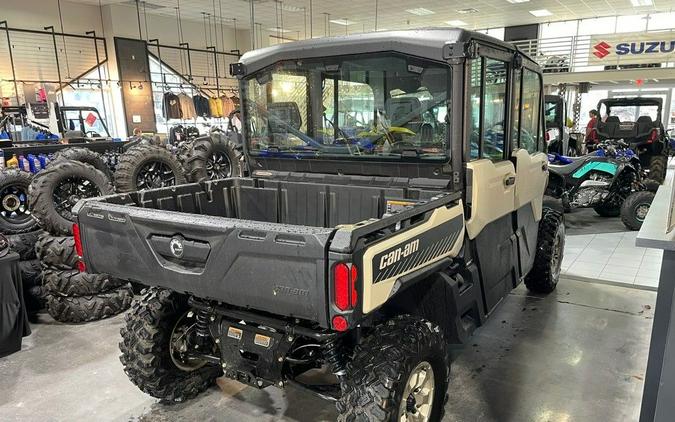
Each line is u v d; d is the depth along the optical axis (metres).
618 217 7.09
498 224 2.85
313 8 13.63
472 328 2.52
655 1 12.80
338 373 1.96
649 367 1.48
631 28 15.45
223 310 2.10
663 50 11.70
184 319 2.58
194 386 2.67
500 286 2.97
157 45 13.43
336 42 2.51
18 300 3.37
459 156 2.36
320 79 2.71
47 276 3.79
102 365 3.15
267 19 15.13
